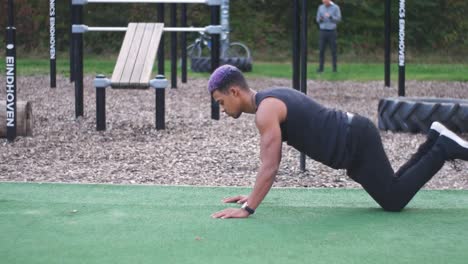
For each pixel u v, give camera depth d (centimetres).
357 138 595
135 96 1544
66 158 912
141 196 692
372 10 3603
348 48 3453
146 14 3341
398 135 1103
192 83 1827
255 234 546
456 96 1711
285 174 829
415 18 3591
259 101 584
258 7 3606
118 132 1104
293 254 495
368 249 509
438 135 622
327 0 2367
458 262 482
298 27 823
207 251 500
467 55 3466
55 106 1368
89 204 652
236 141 1044
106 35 3294
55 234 544
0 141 1009
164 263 473
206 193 712
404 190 616
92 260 480
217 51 1259
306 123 588
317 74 2348
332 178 812
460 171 854
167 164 883
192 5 3378
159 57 1548
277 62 3172
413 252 503
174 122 1205
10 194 697
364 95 1689
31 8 3127
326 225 576
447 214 618
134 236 538
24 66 2403
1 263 473
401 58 1384
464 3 3616
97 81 1103
